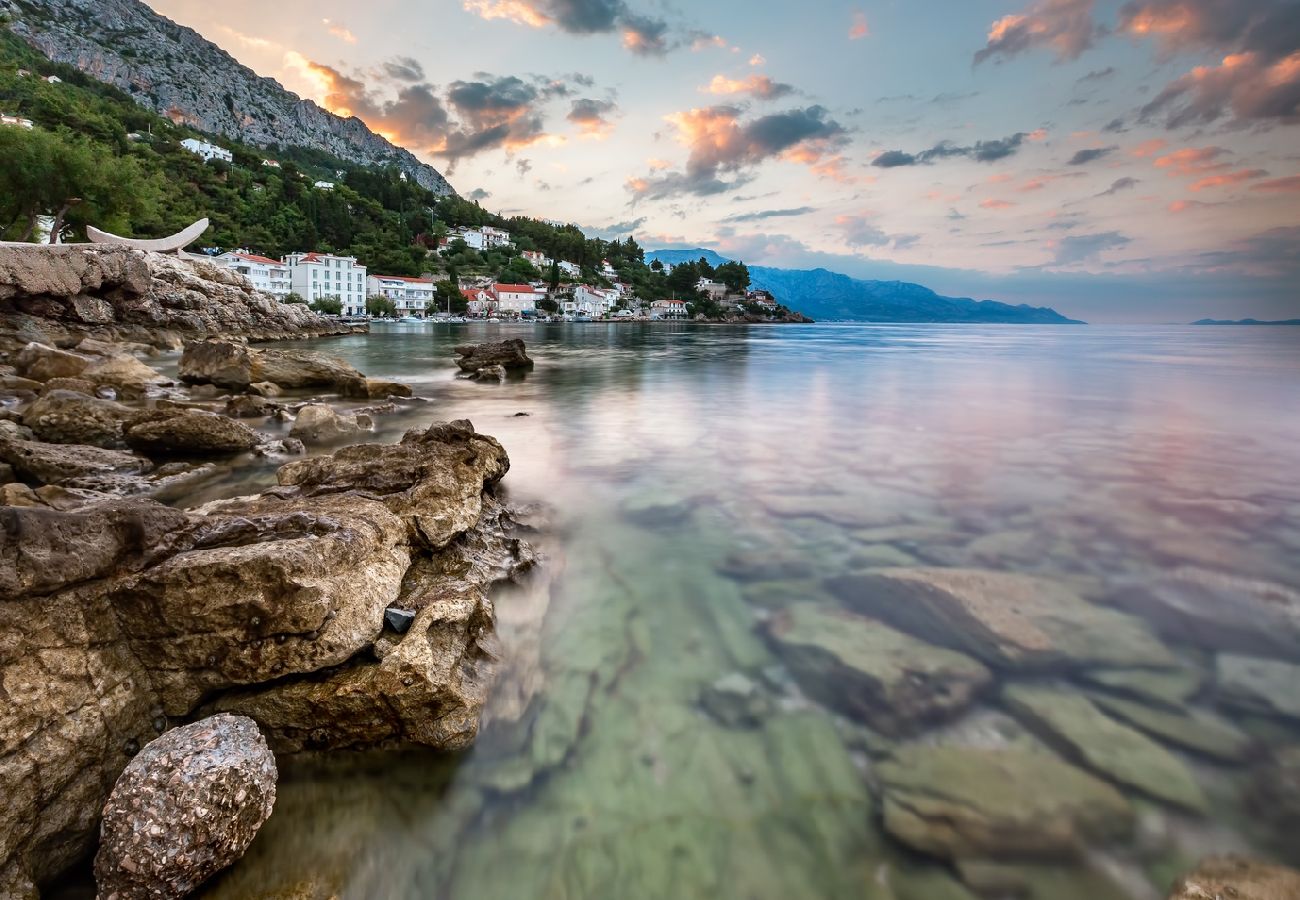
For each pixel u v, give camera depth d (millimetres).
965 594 5602
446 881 3055
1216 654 4668
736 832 3234
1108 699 4133
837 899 2893
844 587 5859
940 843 3088
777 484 9461
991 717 3973
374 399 17594
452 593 4727
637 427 14258
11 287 27953
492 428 13797
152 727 3535
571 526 7469
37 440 9930
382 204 174375
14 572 3160
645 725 3980
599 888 2998
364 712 3645
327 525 4586
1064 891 2863
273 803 3178
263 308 49438
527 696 4250
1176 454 11531
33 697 2998
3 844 2713
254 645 3701
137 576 3615
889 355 42312
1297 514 7945
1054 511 8125
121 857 2674
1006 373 28891
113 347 26562
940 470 10344
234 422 10492
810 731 3900
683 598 5660
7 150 41344
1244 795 3328
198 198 115250
